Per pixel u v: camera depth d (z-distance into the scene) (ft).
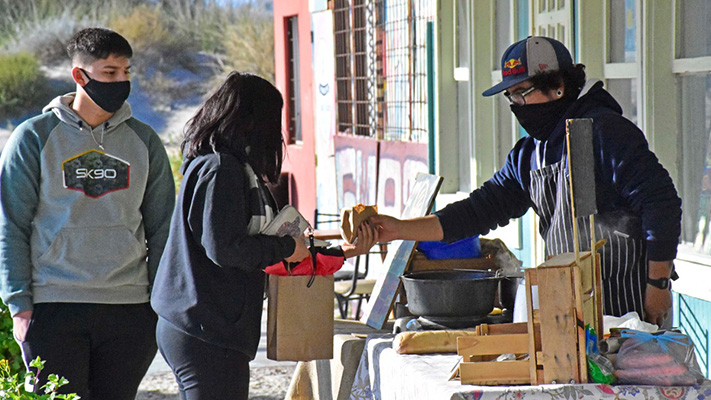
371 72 54.44
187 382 21.48
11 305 23.09
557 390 17.66
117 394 24.58
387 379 22.40
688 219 28.02
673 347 17.99
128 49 23.93
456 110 43.78
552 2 33.58
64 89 151.02
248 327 21.62
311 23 67.00
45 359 23.20
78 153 23.76
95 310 23.72
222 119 21.35
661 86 27.94
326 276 23.61
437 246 28.04
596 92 21.94
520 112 22.33
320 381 28.04
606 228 21.15
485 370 18.48
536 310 18.39
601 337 19.16
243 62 160.35
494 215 24.99
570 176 18.12
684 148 28.04
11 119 148.66
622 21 30.17
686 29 27.61
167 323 21.71
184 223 21.38
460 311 24.02
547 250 22.72
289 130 78.69
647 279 20.93
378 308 27.94
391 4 50.85
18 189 23.27
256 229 21.63
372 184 54.75
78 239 23.66
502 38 39.58
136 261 24.49
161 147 25.14
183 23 158.61
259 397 40.42
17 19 150.41
